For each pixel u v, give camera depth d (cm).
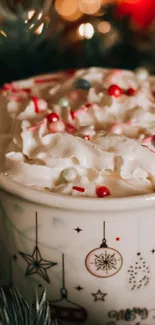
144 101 35
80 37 47
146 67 48
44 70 49
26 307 31
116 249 30
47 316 30
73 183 31
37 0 38
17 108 35
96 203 29
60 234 30
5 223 32
